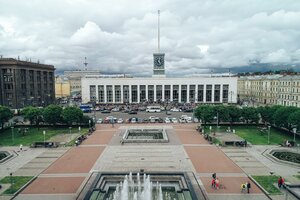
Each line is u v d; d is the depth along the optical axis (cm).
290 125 6788
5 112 7456
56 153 5403
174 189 3678
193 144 6069
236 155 5216
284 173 4231
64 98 18650
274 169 4422
